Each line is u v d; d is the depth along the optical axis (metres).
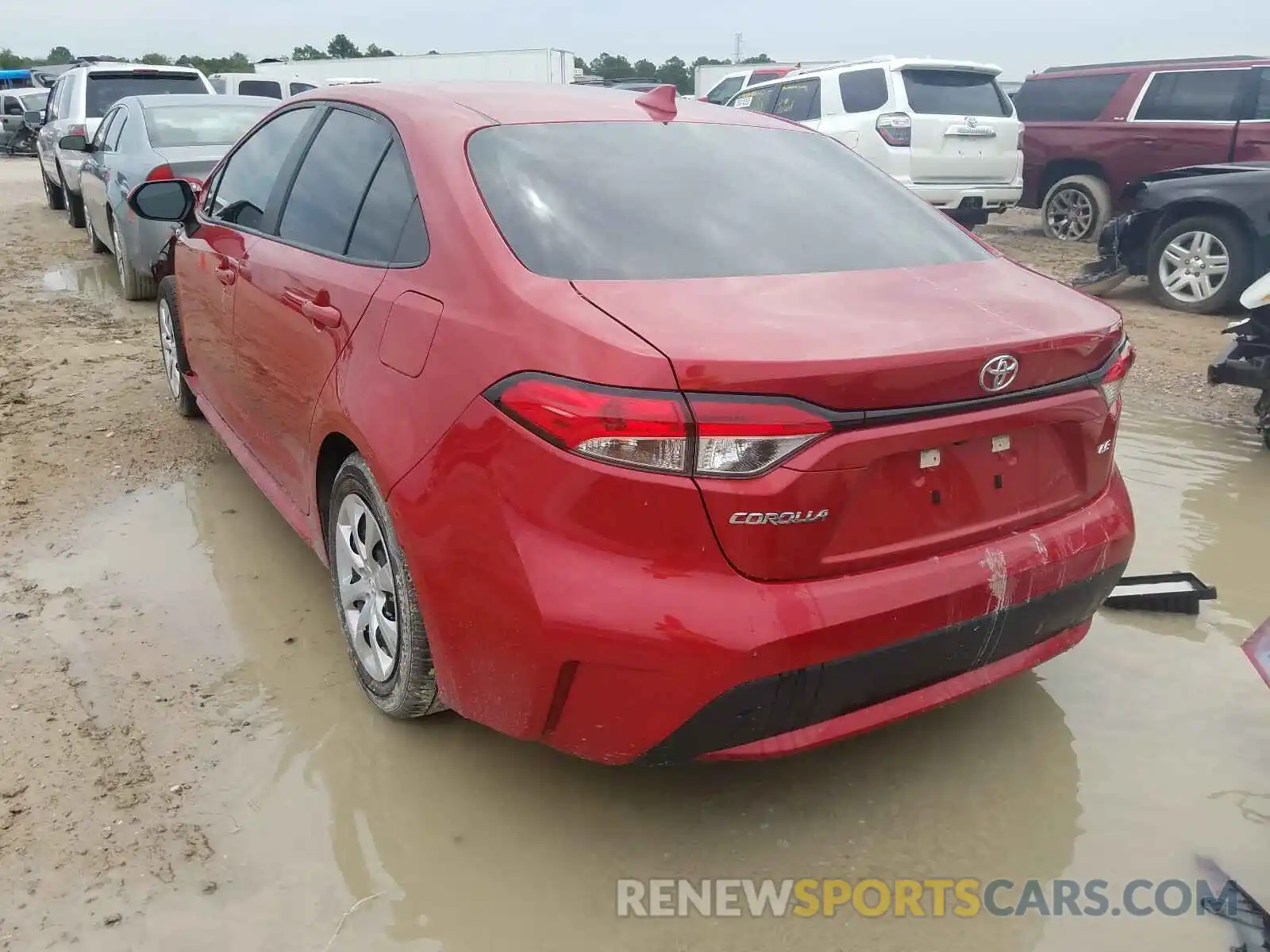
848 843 2.41
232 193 3.94
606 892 2.26
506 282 2.22
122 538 3.88
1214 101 10.00
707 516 1.94
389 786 2.56
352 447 2.81
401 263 2.57
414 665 2.50
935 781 2.63
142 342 6.72
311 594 3.50
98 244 10.15
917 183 9.98
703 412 1.90
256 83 22.45
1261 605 3.47
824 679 2.05
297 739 2.73
